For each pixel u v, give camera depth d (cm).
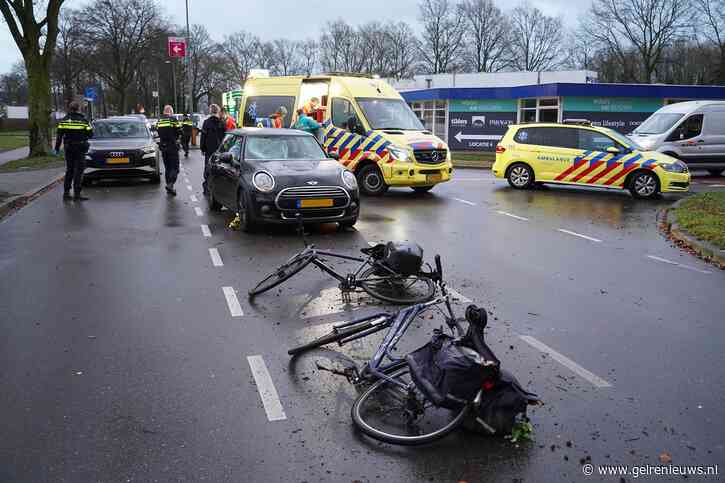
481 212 1234
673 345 534
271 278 689
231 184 1064
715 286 721
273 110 1616
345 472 342
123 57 5900
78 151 1339
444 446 369
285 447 367
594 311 623
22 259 815
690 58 5722
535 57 7562
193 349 515
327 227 1059
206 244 909
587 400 429
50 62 2448
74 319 585
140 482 332
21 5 2359
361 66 8344
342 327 477
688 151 1959
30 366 479
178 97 7450
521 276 750
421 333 555
